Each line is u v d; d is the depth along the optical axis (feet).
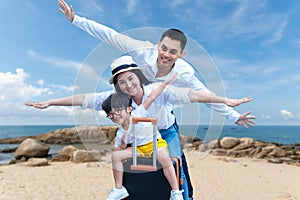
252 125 11.48
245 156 46.32
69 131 68.69
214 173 32.78
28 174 31.63
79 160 38.78
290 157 46.29
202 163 38.34
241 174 32.86
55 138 68.08
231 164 38.96
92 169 34.12
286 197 23.91
